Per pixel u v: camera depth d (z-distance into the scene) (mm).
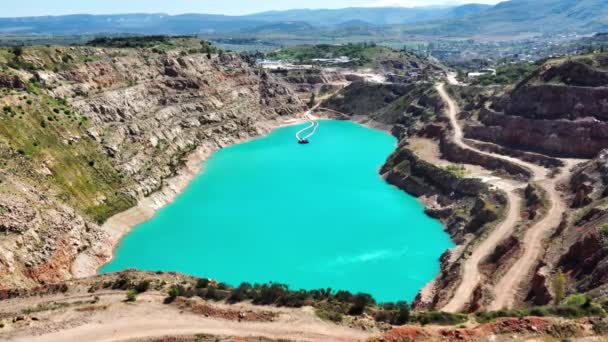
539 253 72188
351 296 55906
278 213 108188
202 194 121312
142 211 106125
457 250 84500
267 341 47125
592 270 59531
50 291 60312
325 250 90312
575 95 125562
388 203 115688
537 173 110875
